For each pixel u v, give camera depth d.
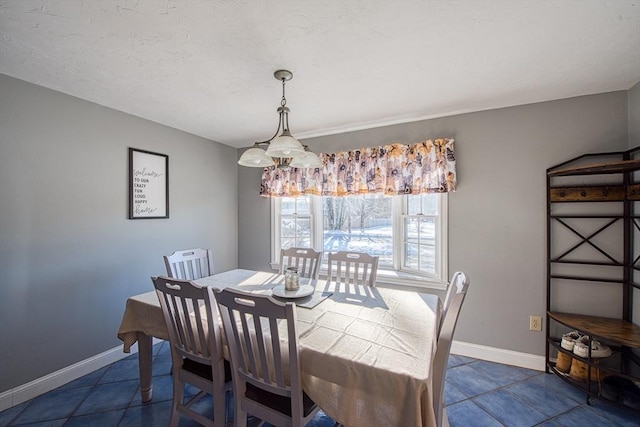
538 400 1.92
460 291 1.21
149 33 1.44
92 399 1.95
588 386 1.86
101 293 2.37
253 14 1.29
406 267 2.91
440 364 1.18
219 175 3.54
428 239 2.73
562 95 2.17
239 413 1.34
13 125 1.89
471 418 1.76
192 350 1.50
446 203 2.56
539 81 1.95
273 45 1.54
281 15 1.30
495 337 2.40
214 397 1.43
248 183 3.73
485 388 2.05
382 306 1.72
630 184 1.98
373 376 1.06
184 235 3.09
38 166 2.01
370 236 3.11
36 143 2.00
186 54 1.63
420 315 1.58
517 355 2.33
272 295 1.90
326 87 2.05
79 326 2.23
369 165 2.85
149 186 2.74
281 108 1.85
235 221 3.78
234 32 1.43
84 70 1.81
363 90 2.09
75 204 2.21
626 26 1.38
